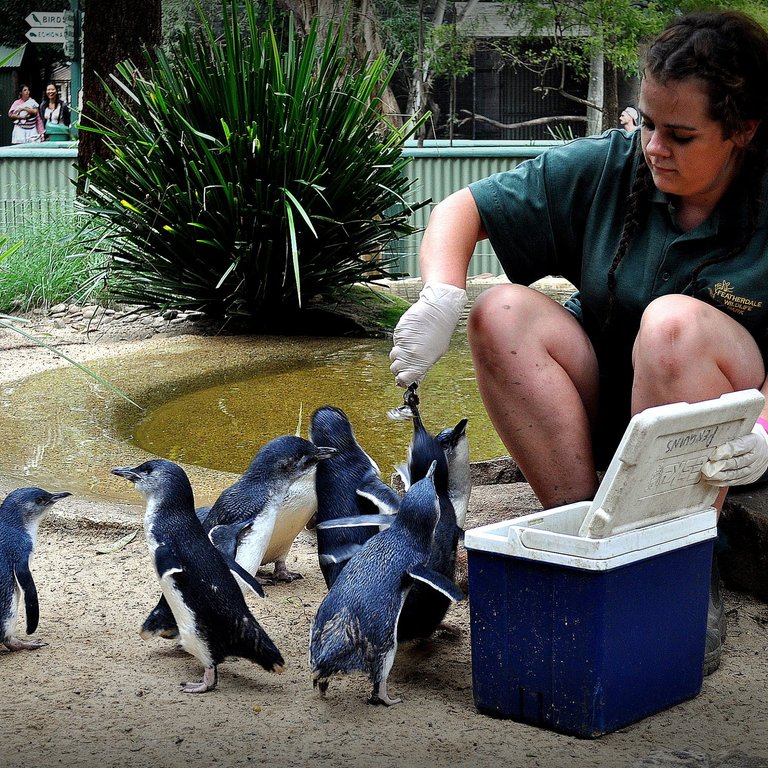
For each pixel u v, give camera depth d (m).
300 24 18.55
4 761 2.21
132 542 3.89
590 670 2.34
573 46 20.95
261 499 3.15
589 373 3.08
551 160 3.12
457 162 13.52
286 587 3.51
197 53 9.46
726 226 2.86
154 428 5.84
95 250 9.96
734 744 2.33
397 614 2.51
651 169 2.73
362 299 9.98
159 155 9.16
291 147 8.78
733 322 2.80
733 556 3.39
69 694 2.59
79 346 8.68
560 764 2.22
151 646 2.96
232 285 9.31
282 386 6.94
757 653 2.94
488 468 4.29
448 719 2.48
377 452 5.20
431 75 20.52
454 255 3.05
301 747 2.29
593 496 2.98
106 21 11.34
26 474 4.83
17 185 13.09
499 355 2.92
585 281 3.10
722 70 2.49
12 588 2.86
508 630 2.46
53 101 25.02
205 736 2.35
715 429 2.44
